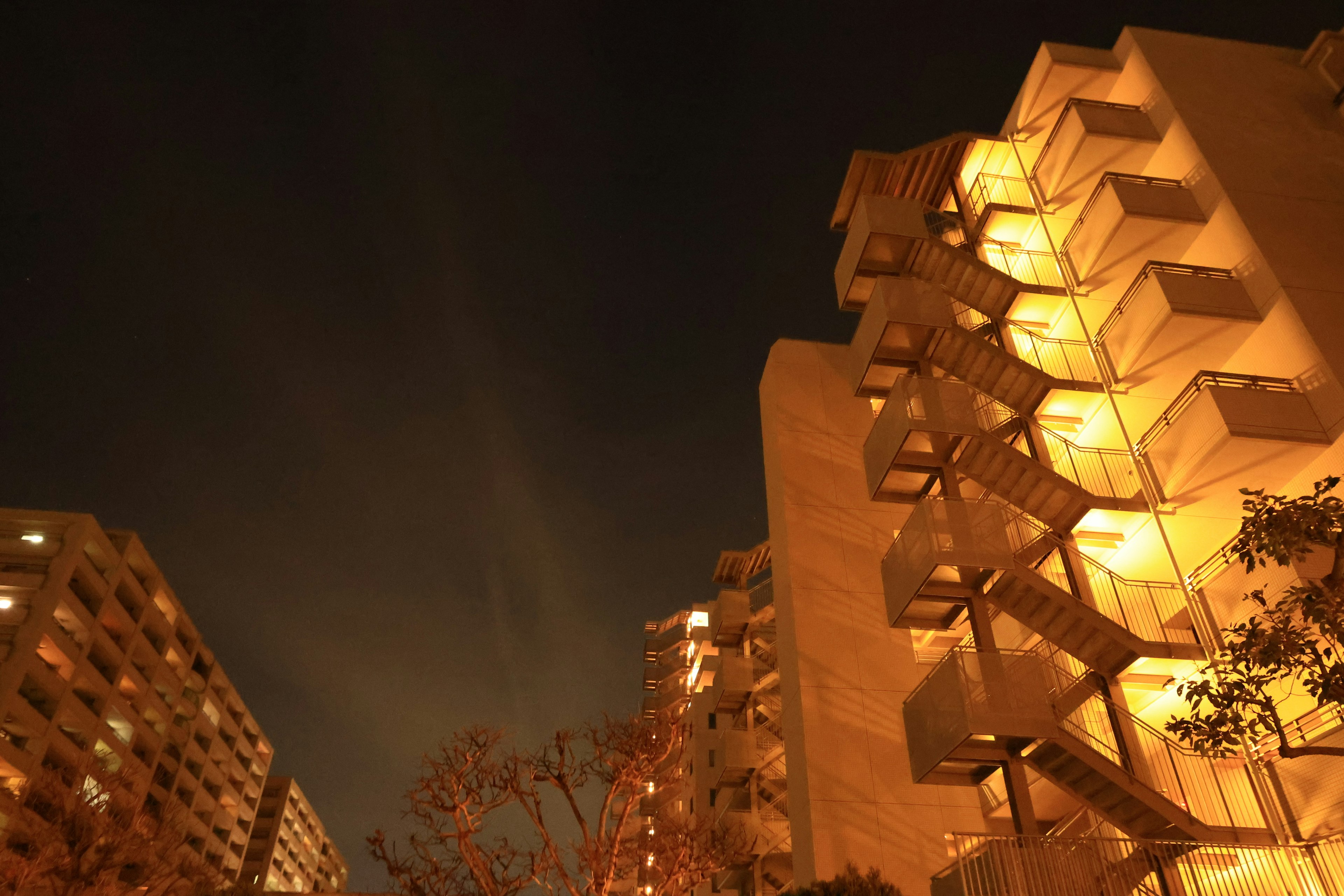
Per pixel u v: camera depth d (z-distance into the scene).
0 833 37.50
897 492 22.72
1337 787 15.73
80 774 35.69
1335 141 22.17
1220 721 12.37
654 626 62.66
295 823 102.69
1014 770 16.84
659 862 27.42
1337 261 19.52
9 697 49.25
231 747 83.50
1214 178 20.98
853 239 25.34
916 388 20.78
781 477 27.33
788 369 29.42
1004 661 17.06
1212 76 23.66
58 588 54.91
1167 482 19.55
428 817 25.05
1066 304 24.09
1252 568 12.28
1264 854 15.49
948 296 22.84
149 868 31.50
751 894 32.09
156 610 66.88
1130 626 20.06
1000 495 21.12
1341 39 23.38
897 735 23.28
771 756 32.59
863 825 21.98
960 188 27.94
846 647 24.48
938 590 19.28
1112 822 16.19
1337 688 11.29
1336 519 11.62
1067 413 22.94
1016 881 14.16
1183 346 20.09
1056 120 26.03
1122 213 21.12
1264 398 18.03
